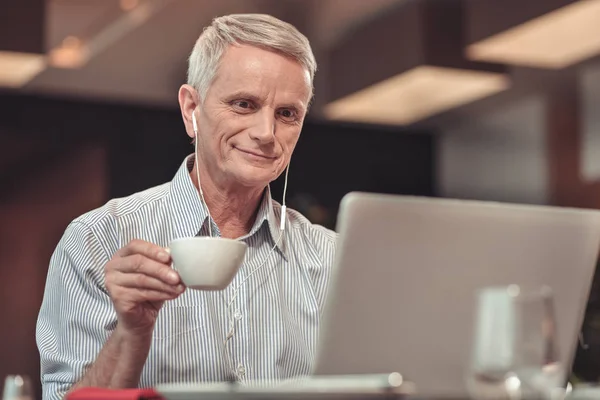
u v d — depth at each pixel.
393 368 1.34
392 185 7.45
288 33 2.04
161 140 6.84
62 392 1.93
